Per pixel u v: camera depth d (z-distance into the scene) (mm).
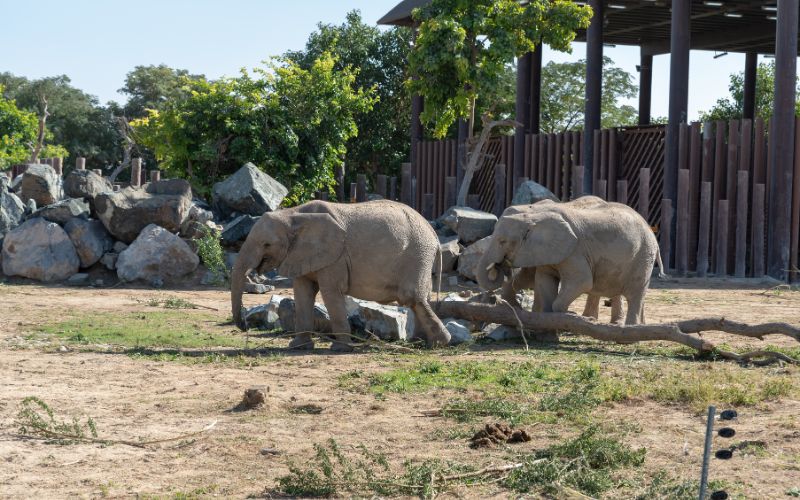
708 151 26203
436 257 13766
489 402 9062
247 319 14891
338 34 46844
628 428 8125
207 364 11367
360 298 12664
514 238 13109
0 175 24500
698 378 10281
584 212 13594
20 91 77750
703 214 25172
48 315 16016
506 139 34375
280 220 12328
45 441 7754
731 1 33875
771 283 23969
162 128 30734
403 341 12922
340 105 32875
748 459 7371
